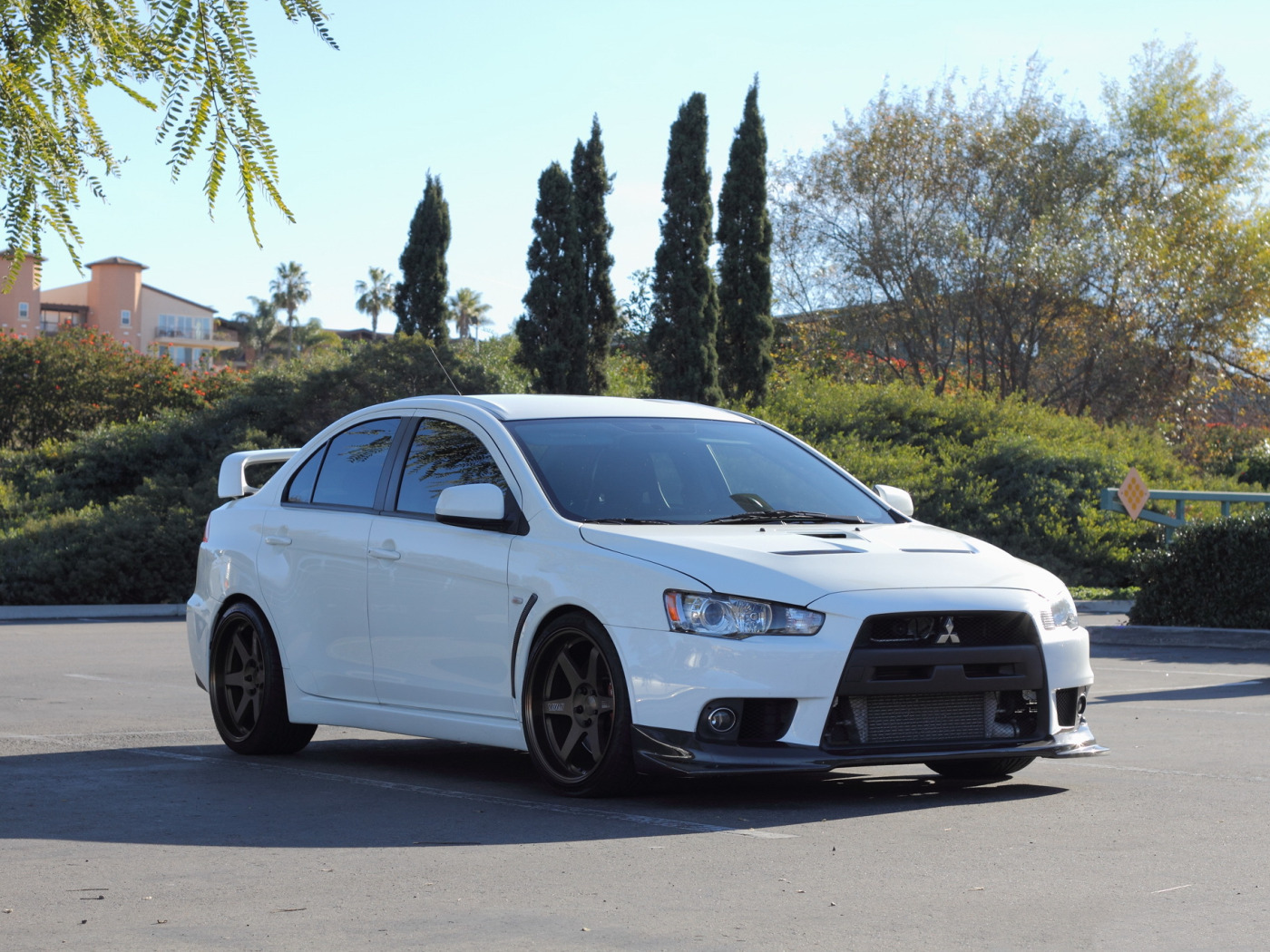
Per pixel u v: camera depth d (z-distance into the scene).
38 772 6.95
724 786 6.38
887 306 33.84
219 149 3.83
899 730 5.78
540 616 6.12
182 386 32.16
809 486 7.09
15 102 3.87
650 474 6.70
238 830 5.45
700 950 3.74
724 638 5.60
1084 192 33.44
